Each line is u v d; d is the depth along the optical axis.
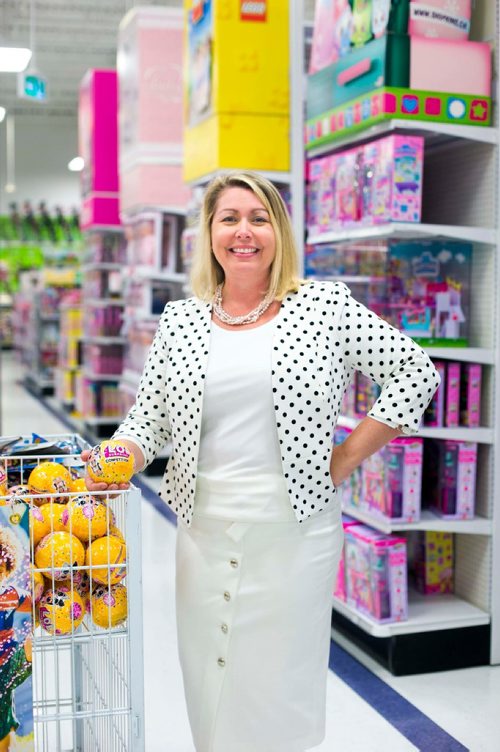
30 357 15.61
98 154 9.16
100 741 2.53
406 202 3.41
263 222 2.21
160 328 2.32
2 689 1.93
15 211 21.48
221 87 4.39
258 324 2.21
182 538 2.29
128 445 2.21
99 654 2.46
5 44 5.88
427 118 3.42
